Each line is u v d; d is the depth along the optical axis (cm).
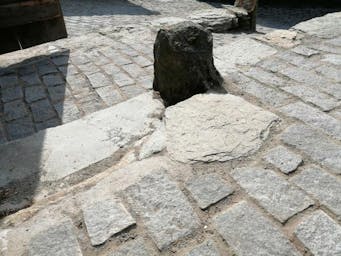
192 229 158
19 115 333
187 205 170
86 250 154
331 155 193
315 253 142
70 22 855
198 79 269
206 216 164
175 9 1160
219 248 149
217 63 323
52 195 194
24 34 481
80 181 206
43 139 247
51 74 414
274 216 160
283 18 1132
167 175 190
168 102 284
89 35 566
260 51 340
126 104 285
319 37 355
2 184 207
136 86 366
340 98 247
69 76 405
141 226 162
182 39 261
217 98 258
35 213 179
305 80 277
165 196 177
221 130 222
